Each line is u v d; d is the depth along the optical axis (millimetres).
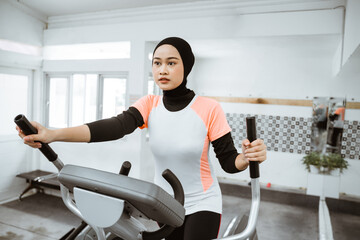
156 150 1112
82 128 900
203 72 5652
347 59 2545
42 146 821
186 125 1083
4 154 4555
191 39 3945
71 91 5000
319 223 3861
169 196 672
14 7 4395
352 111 4707
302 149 5000
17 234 3410
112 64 4484
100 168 4605
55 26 4945
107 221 709
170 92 1110
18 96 4789
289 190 4910
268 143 5215
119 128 1018
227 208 4391
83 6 4367
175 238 1114
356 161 4672
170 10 4023
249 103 5336
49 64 5008
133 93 4324
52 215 4039
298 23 3371
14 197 4699
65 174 731
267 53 4883
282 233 3596
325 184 4617
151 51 4441
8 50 4402
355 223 3893
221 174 5551
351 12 2379
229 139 1071
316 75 4898
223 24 3709
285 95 5094
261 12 3535
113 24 4406
